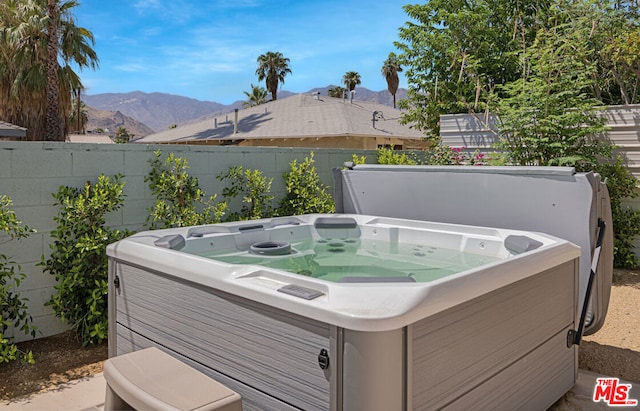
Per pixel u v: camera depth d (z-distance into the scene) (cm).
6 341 264
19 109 1149
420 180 321
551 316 211
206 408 142
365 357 130
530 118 484
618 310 376
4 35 1136
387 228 330
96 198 314
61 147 317
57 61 1144
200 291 184
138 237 254
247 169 436
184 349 194
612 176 484
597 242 248
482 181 290
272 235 331
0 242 295
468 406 161
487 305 169
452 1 825
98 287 311
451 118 610
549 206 260
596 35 573
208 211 385
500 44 805
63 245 312
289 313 149
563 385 225
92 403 234
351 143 1291
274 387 156
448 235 296
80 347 309
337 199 378
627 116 484
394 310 134
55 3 1126
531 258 195
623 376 261
